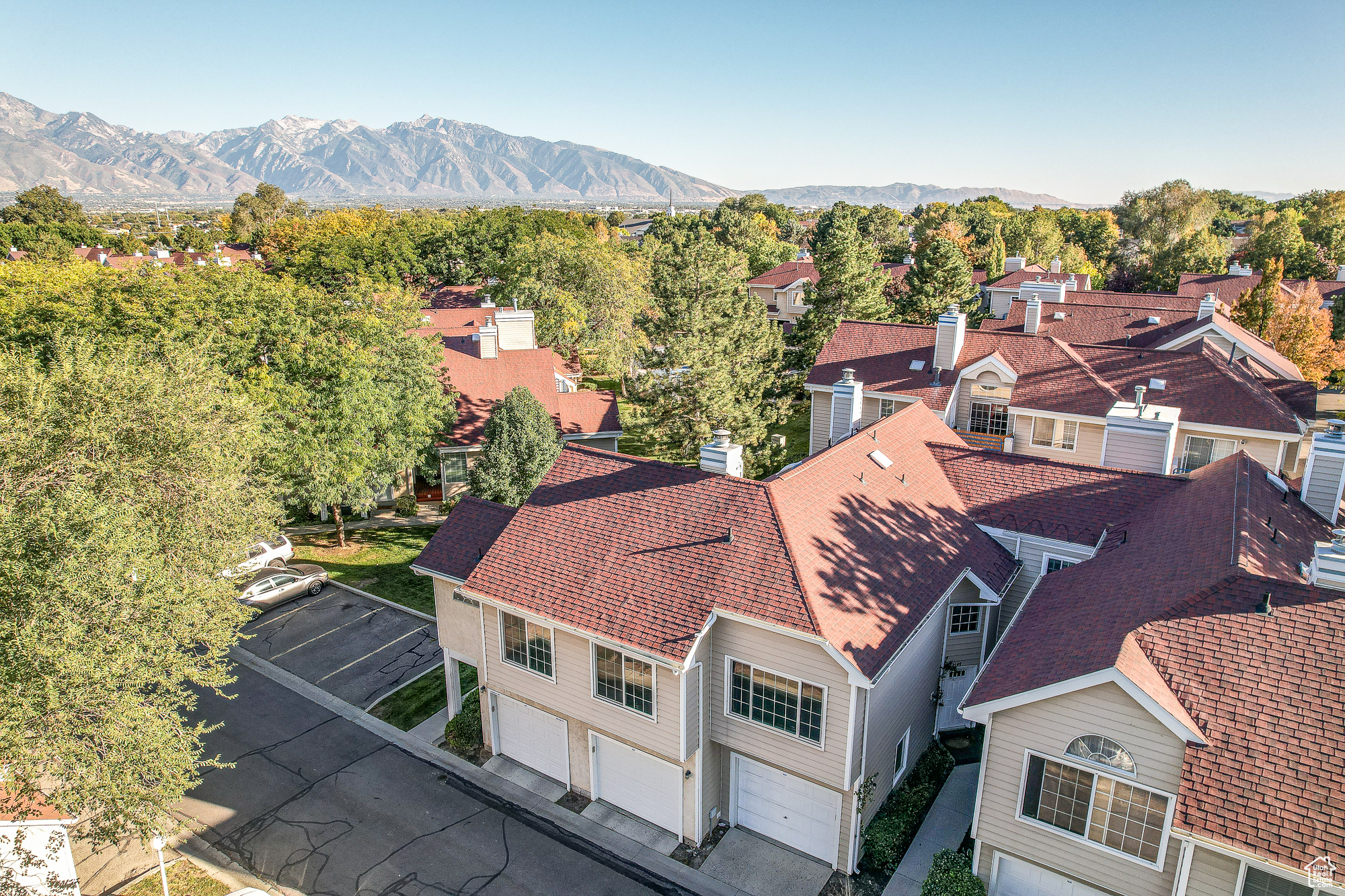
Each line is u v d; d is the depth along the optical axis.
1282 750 11.84
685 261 40.94
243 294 31.89
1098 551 19.70
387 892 16.92
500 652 19.98
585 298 62.12
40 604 14.18
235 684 24.95
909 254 109.81
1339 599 13.11
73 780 14.48
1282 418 30.09
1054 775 13.95
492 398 41.72
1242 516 16.56
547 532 20.23
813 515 18.55
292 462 30.06
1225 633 13.34
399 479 39.56
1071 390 32.34
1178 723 12.33
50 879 15.87
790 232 179.50
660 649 16.36
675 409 35.66
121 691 16.09
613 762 19.41
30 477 17.86
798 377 52.84
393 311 35.53
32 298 31.62
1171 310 42.97
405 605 30.00
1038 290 50.00
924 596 18.28
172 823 16.86
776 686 16.67
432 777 20.75
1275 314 47.22
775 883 17.14
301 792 20.09
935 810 19.02
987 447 34.22
